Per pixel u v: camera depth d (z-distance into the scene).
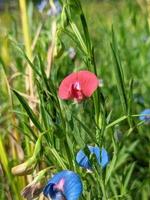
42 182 0.21
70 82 0.20
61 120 0.21
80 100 0.20
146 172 0.35
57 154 0.20
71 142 0.21
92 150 0.21
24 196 0.19
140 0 0.52
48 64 0.27
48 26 0.41
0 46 0.40
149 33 0.49
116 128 0.26
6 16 0.48
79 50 0.21
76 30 0.21
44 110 0.21
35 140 0.22
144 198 0.30
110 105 0.38
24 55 0.22
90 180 0.21
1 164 0.26
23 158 0.27
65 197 0.17
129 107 0.21
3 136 0.31
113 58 0.21
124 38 0.48
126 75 0.43
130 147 0.36
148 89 0.44
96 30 0.50
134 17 0.51
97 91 0.20
